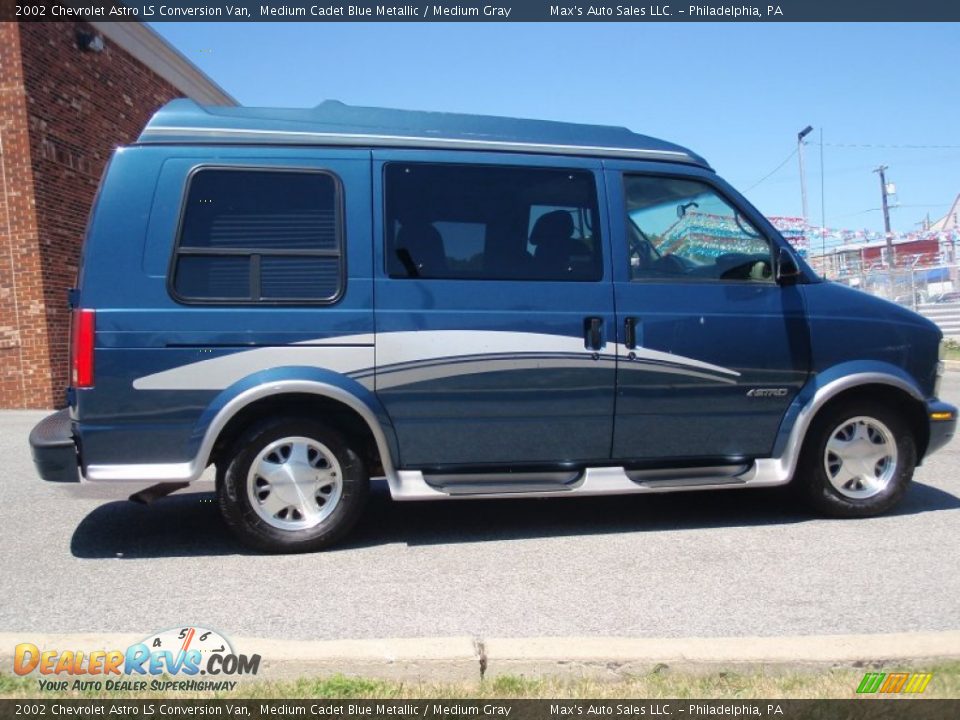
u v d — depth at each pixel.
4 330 12.58
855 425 5.67
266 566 4.85
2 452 8.84
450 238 5.16
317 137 5.11
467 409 5.11
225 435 5.01
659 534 5.44
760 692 3.12
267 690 3.17
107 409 4.75
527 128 5.46
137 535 5.55
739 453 5.50
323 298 4.96
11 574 4.74
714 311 5.39
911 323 5.70
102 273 4.79
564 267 5.27
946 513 5.84
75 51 13.45
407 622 4.00
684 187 5.56
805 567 4.73
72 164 13.36
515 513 6.05
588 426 5.29
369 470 5.40
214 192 4.94
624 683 3.21
